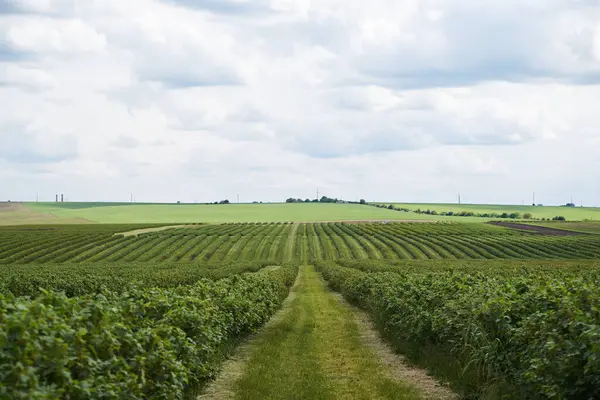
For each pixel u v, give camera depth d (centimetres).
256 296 2306
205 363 1230
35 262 8600
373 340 1958
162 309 1133
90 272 4428
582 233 12600
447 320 1337
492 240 11381
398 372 1399
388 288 2228
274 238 12812
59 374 617
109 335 754
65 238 10812
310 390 1200
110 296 1090
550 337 883
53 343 622
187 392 1109
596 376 791
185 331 1187
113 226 14225
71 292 2984
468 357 1198
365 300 2931
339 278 4559
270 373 1366
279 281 3931
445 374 1269
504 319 1077
